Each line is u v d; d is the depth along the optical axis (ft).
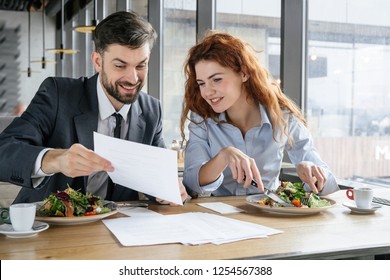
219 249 3.21
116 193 5.36
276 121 5.61
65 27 27.17
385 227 3.90
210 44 5.32
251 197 4.96
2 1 26.78
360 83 6.95
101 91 5.37
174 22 12.59
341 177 7.40
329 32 7.48
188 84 5.81
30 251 3.18
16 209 3.53
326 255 3.18
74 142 5.29
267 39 8.64
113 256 3.06
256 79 5.53
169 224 3.91
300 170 5.17
